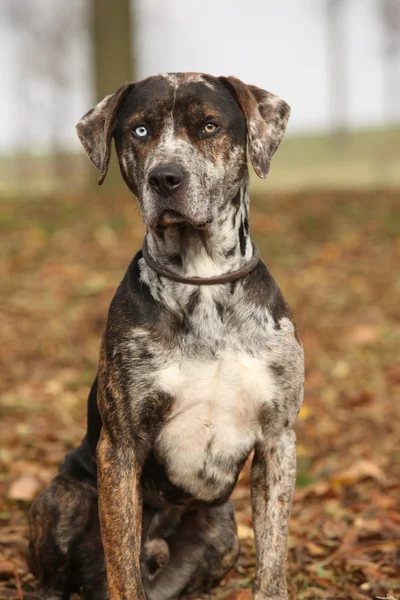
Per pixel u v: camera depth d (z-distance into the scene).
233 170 4.21
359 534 5.17
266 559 3.99
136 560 3.88
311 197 17.41
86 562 4.39
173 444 4.08
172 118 4.13
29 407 7.28
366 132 67.19
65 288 10.57
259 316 4.05
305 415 7.20
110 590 3.84
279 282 11.29
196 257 4.08
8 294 10.32
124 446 3.97
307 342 9.18
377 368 8.55
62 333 9.16
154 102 4.15
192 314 4.00
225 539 4.43
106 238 12.80
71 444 6.65
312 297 10.73
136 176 4.21
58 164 34.84
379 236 13.93
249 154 4.34
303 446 6.78
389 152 48.56
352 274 11.86
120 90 4.29
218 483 4.17
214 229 4.09
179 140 4.08
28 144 43.34
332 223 14.66
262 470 4.12
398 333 9.48
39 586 4.54
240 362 3.99
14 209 14.90
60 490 4.34
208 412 4.03
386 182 27.77
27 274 11.12
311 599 4.50
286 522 4.04
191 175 3.99
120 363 3.98
